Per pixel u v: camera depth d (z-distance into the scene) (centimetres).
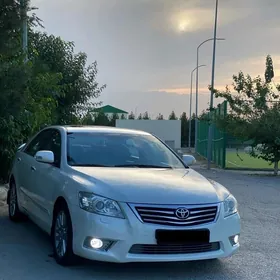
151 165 688
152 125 5559
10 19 873
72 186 579
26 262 604
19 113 898
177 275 577
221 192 605
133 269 590
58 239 602
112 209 535
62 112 1903
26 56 1197
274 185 1538
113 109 5666
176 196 552
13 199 838
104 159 670
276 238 791
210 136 2222
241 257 667
